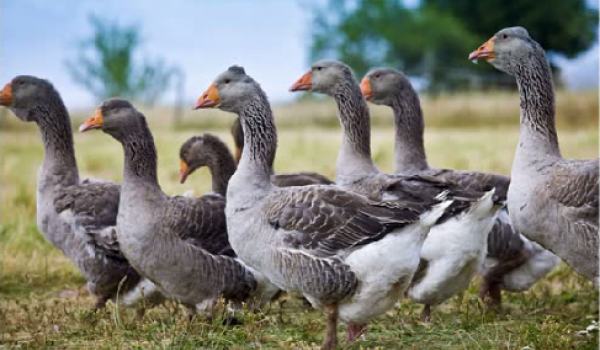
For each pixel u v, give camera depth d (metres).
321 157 22.95
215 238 9.09
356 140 10.34
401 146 11.40
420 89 58.03
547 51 58.72
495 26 61.25
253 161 8.41
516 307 10.02
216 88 8.81
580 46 58.56
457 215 8.80
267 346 8.16
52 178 10.10
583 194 7.75
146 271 8.91
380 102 11.50
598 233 7.70
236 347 7.99
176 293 9.00
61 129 10.31
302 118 43.31
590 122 34.66
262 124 8.56
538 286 10.73
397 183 9.09
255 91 8.71
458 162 20.53
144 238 8.80
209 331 8.41
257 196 8.20
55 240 9.99
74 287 11.37
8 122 38.84
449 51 61.03
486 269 9.81
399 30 59.91
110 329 8.69
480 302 8.97
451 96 43.88
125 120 9.16
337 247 7.64
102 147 27.58
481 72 58.72
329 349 7.83
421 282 9.05
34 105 10.34
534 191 8.20
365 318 7.94
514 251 9.59
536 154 8.34
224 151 10.77
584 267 8.09
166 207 8.97
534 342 7.81
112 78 54.38
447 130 35.47
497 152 23.23
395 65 61.44
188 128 39.53
